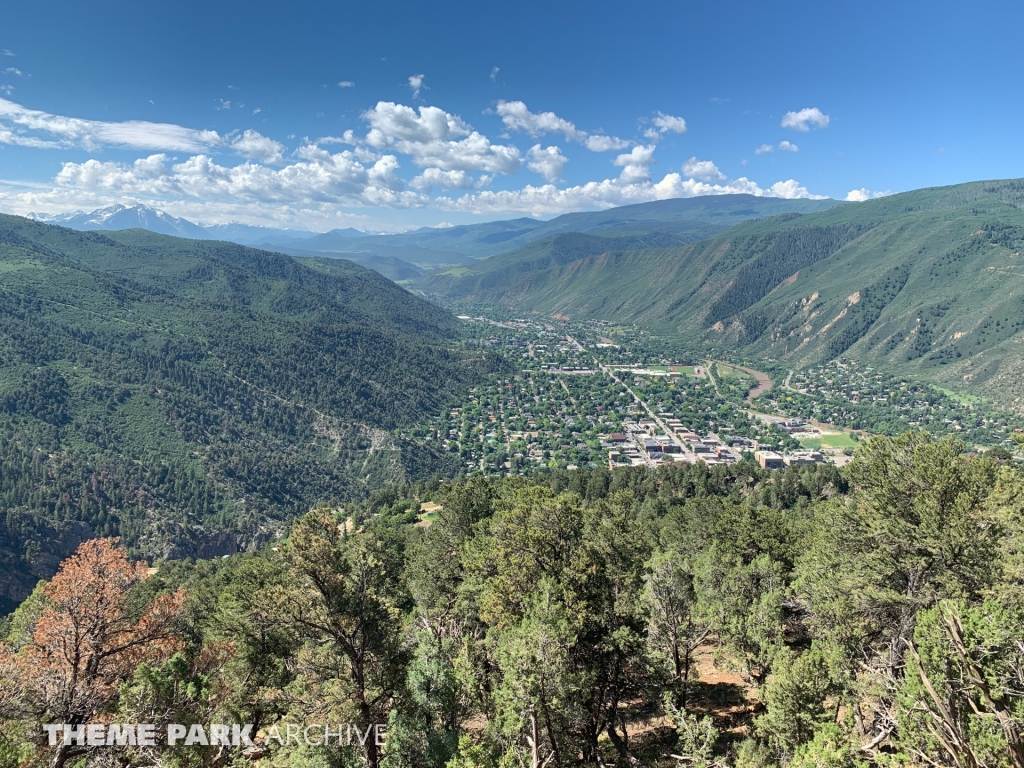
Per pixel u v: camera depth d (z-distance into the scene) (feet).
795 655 96.94
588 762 83.15
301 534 75.97
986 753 45.96
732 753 82.84
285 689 81.66
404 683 82.48
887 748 67.87
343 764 70.23
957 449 89.45
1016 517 80.48
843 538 92.68
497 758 71.46
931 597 76.95
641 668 90.43
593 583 90.63
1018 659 49.24
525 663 69.82
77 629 74.02
